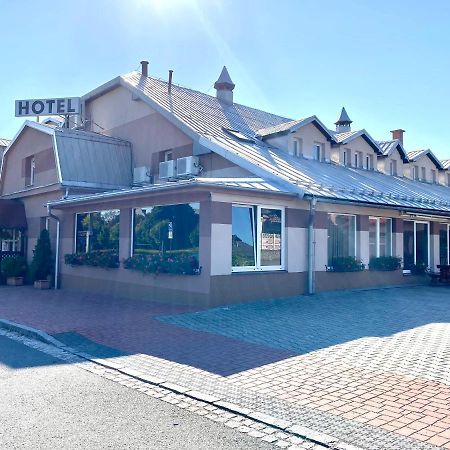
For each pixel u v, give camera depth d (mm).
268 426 4738
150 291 13359
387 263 16828
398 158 24578
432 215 18328
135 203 14148
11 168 22219
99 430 4613
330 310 11469
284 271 13484
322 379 6191
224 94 23703
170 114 17672
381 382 6055
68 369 6848
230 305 11906
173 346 8070
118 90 21016
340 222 15727
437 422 4762
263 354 7492
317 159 20219
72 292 16016
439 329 9320
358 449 4168
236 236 12461
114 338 8727
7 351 7996
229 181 12234
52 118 28516
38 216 19547
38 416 4957
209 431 4613
